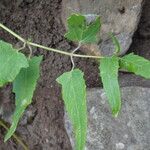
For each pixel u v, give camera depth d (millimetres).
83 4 331
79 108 219
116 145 331
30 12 370
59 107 362
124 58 233
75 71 226
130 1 323
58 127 365
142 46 354
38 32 368
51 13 366
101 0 326
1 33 377
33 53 366
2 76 229
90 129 336
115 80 223
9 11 373
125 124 329
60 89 361
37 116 375
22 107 240
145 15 354
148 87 330
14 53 234
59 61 363
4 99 386
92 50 336
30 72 244
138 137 326
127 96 329
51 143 373
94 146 336
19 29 372
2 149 403
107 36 327
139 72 229
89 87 351
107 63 228
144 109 325
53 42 365
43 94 368
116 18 326
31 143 384
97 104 335
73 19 235
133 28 328
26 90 242
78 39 244
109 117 332
